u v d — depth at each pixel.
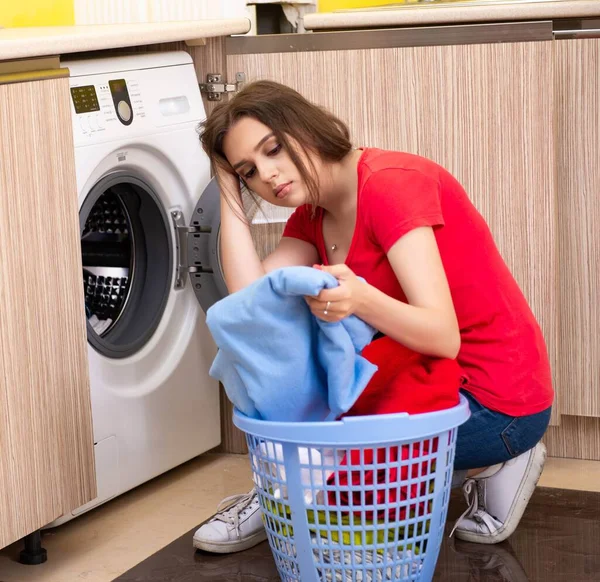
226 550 1.65
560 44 2.00
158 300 2.04
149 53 1.99
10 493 1.50
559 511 1.78
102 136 1.79
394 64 2.03
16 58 1.49
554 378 2.06
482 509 1.64
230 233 1.55
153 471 1.99
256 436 1.31
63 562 1.67
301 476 1.28
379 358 1.42
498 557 1.58
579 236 2.05
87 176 1.76
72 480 1.64
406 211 1.34
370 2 3.28
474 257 1.48
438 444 1.30
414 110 2.04
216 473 2.12
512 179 2.01
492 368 1.49
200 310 2.12
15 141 1.49
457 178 2.04
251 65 2.11
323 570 1.32
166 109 1.99
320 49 2.07
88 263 2.08
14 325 1.50
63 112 1.59
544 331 2.04
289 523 1.32
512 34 1.96
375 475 1.26
